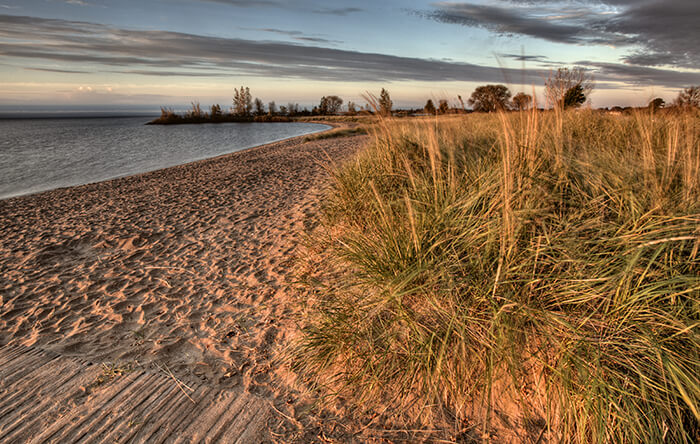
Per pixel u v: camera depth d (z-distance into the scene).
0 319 3.32
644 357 1.74
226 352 2.69
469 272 2.31
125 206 7.76
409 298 2.37
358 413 2.04
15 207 8.33
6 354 2.76
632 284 1.97
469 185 3.10
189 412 2.13
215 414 2.11
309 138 27.61
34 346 2.87
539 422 1.86
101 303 3.56
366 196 4.02
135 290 3.80
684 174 2.69
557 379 1.83
